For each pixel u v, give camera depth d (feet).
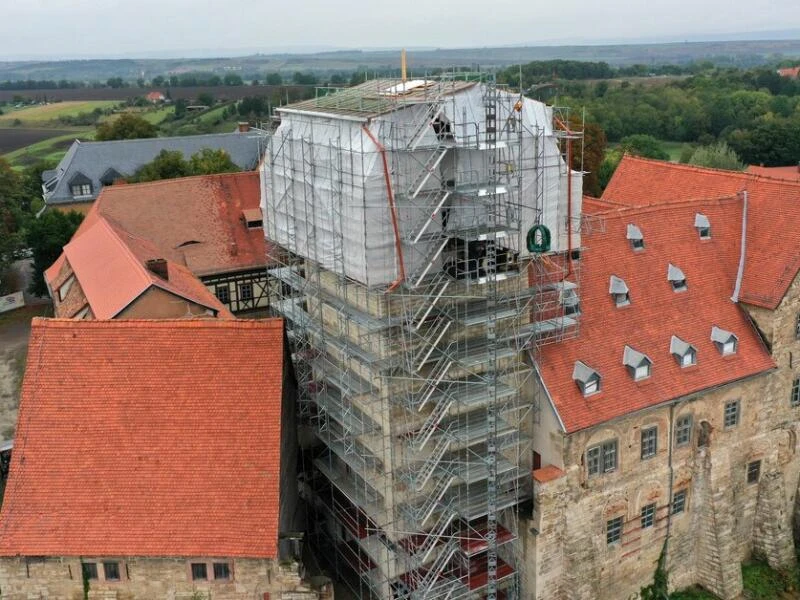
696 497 141.49
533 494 124.77
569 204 126.82
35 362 118.73
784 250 146.41
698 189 173.37
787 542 151.02
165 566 111.24
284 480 124.67
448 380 117.80
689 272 147.43
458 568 129.18
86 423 116.16
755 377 141.49
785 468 150.92
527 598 128.77
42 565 111.24
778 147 432.25
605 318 135.64
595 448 126.82
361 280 112.57
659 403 129.80
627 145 452.76
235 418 116.88
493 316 114.52
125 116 443.73
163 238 222.69
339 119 113.80
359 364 123.75
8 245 290.15
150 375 118.83
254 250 227.61
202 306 152.87
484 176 115.85
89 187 344.28
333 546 144.46
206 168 321.32
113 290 158.51
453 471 120.37
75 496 112.37
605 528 131.64
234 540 109.70
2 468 167.43
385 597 127.44
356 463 124.88
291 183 130.11
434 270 116.16
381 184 107.65
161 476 113.60
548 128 122.31
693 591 144.56
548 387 124.16
